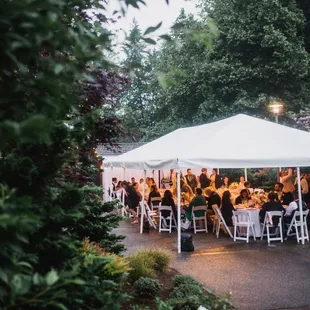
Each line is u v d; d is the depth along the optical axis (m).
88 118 2.08
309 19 24.44
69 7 1.50
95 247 4.57
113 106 4.79
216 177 15.03
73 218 1.99
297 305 5.80
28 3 1.18
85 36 1.37
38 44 1.27
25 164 1.82
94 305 1.94
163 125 24.47
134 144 24.69
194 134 12.28
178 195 9.62
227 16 21.70
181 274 6.89
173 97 22.88
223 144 10.27
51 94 1.39
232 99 21.67
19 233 1.29
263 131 11.13
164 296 5.78
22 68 1.24
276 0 20.91
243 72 20.81
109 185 20.14
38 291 1.25
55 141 1.93
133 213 14.49
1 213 1.12
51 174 2.02
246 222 10.71
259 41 21.03
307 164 10.01
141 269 6.32
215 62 21.31
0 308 1.20
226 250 9.65
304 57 21.23
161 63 20.25
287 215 10.89
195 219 12.13
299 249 9.62
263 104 20.30
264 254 9.16
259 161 9.69
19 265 1.34
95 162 4.48
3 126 1.05
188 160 9.46
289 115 20.38
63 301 1.73
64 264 1.95
